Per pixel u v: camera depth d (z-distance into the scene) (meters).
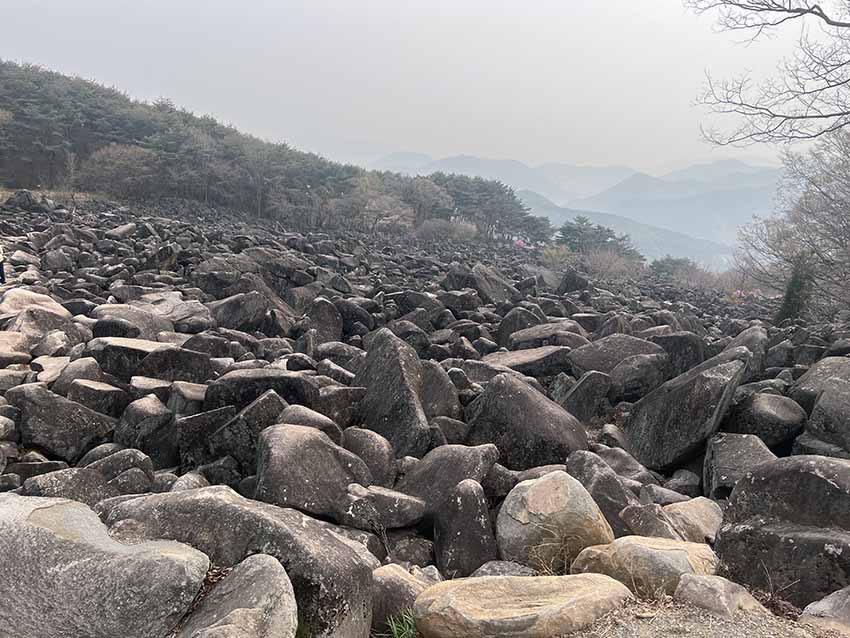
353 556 3.76
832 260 17.69
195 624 3.13
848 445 6.60
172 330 11.13
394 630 3.66
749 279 37.88
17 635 3.12
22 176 52.69
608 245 68.62
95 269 16.16
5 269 15.62
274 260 17.53
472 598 3.56
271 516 3.69
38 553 3.34
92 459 6.25
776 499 4.10
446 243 55.81
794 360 10.80
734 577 3.98
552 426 6.70
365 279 20.38
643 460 7.38
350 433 6.32
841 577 3.63
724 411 7.12
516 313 13.23
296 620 3.12
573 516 4.46
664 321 14.72
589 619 3.30
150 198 52.81
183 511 3.80
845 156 17.09
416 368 7.61
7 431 6.46
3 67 63.56
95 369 7.73
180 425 6.32
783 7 12.09
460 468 5.66
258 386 6.78
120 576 3.21
